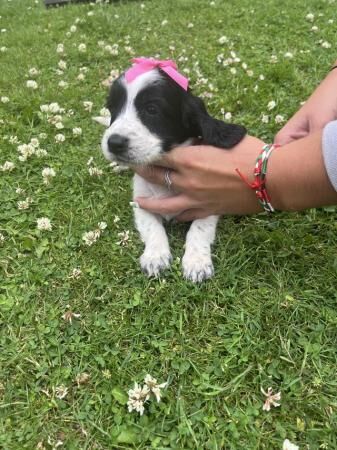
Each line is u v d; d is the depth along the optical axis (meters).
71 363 0.27
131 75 0.34
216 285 0.31
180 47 0.68
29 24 0.85
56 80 0.60
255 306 0.29
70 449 0.23
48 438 0.24
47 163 0.44
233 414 0.24
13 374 0.27
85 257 0.33
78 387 0.26
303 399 0.25
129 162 0.32
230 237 0.34
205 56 0.64
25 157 0.43
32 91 0.56
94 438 0.24
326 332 0.28
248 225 0.35
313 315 0.29
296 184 0.25
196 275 0.31
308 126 0.32
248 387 0.25
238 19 0.77
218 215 0.34
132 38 0.73
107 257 0.33
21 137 0.47
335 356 0.27
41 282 0.32
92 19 0.80
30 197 0.39
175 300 0.30
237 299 0.30
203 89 0.54
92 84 0.58
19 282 0.32
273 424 0.24
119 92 0.34
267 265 0.32
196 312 0.29
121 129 0.32
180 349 0.27
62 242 0.35
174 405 0.25
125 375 0.26
